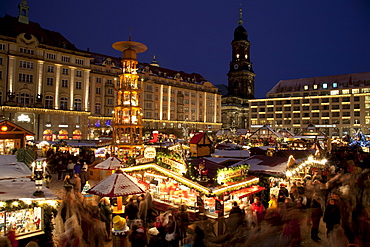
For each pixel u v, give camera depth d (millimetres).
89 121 64000
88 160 28219
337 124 89750
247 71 113562
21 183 10086
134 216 10836
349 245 7656
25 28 54719
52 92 55531
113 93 68062
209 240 8680
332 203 9477
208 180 11719
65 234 8273
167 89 82625
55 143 34406
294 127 96438
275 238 8383
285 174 14852
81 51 60062
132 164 15297
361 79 89250
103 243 9469
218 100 100250
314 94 94688
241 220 9656
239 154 23016
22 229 8695
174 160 12648
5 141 25500
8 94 49406
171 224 8898
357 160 24422
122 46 29266
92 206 10195
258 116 103000
